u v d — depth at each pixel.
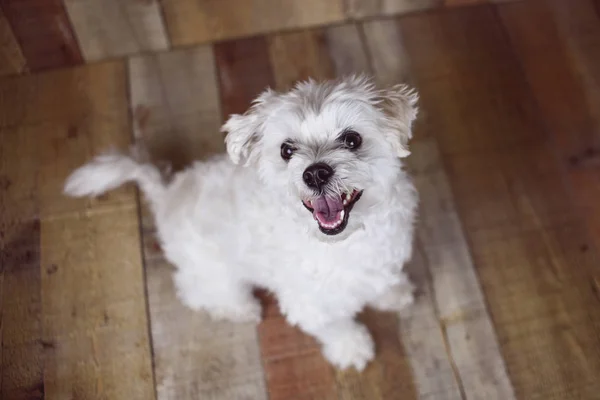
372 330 1.85
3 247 2.01
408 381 1.78
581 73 2.27
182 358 1.84
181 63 2.33
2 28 2.17
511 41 2.35
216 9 2.26
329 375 1.80
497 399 1.74
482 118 2.19
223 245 1.57
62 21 2.19
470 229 1.99
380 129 1.33
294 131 1.32
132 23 2.25
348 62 2.33
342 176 1.29
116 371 1.83
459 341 1.82
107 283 1.96
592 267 1.91
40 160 2.16
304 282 1.47
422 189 2.05
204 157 2.15
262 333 1.87
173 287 1.95
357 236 1.40
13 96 2.28
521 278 1.90
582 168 2.07
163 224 1.69
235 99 2.26
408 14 2.42
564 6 2.41
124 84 2.30
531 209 2.01
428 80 2.28
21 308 1.92
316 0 2.31
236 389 1.79
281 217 1.40
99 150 2.18
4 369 1.83
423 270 1.93
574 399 1.72
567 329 1.82
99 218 2.05
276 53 2.34
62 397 1.80
